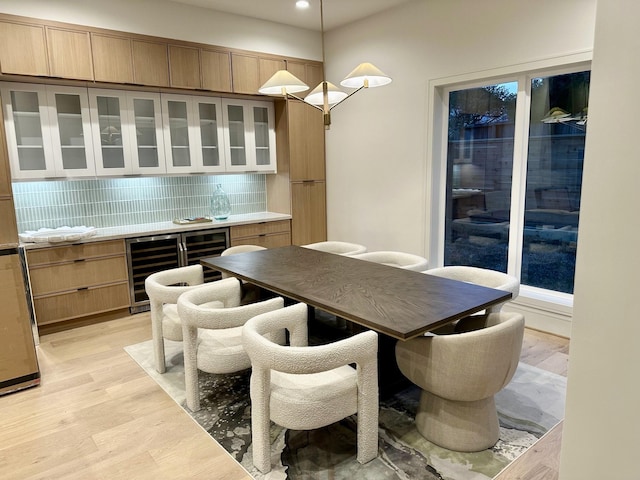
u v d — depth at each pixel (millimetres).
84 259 4035
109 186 4609
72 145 4039
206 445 2395
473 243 4504
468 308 2289
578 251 1205
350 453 2303
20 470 2221
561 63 3436
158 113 4473
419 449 2316
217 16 4594
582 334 1226
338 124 5379
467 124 4371
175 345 3717
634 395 1140
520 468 2158
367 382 2131
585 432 1259
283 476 2141
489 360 2072
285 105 5199
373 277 2957
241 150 5141
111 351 3611
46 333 3977
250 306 2535
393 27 4617
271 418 2104
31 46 3594
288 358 1929
